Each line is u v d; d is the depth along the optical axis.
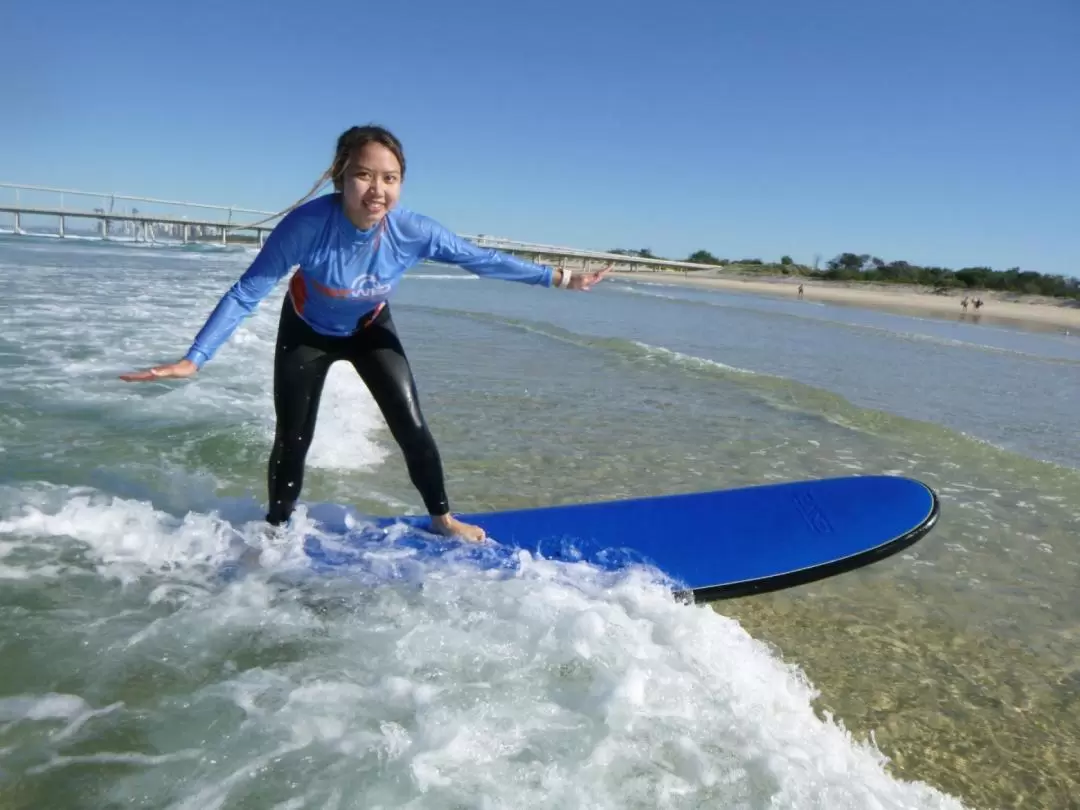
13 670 2.62
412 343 12.30
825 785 2.37
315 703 2.50
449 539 3.77
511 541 3.79
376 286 3.38
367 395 7.71
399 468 5.58
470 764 2.24
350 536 3.78
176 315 11.59
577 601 3.22
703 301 36.09
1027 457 7.55
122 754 2.24
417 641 2.88
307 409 3.57
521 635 2.94
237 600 3.17
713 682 2.81
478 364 10.60
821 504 4.04
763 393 9.79
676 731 2.49
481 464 5.91
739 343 16.94
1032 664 3.62
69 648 2.77
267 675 2.66
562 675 2.71
